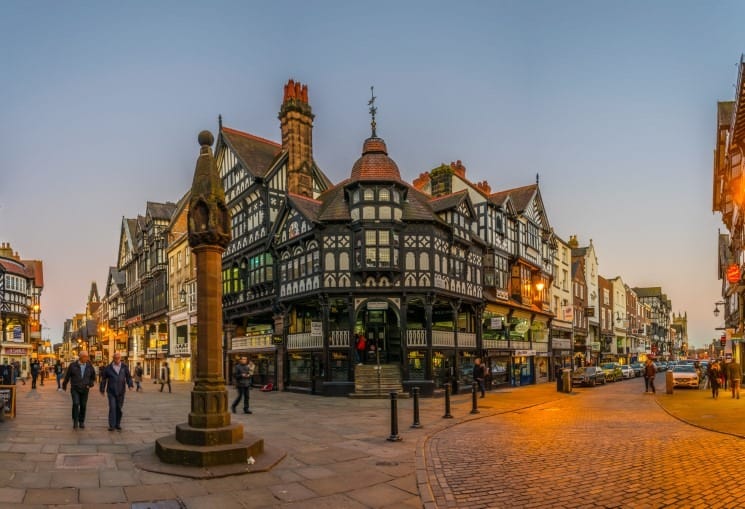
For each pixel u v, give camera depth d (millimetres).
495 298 32750
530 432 13578
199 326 10266
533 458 10141
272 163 33969
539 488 7988
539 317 40719
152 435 12125
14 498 7125
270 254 31906
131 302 61781
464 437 12844
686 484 7973
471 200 33438
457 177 35469
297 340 29234
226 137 36406
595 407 20203
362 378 26297
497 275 33656
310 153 34094
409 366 26734
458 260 29688
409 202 27969
